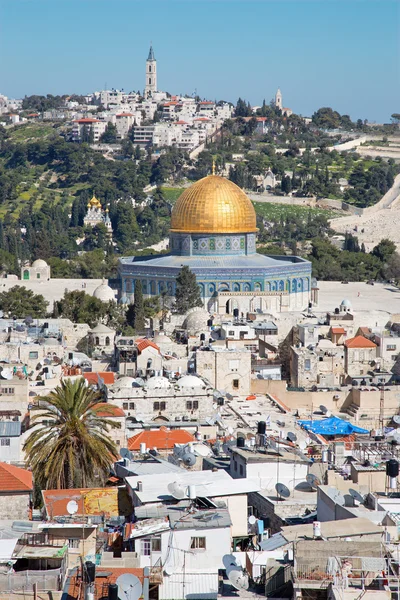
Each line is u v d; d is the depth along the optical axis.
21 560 188.75
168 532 194.88
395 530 185.62
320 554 174.50
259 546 191.88
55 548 194.75
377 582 168.25
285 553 183.00
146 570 184.38
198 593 180.38
